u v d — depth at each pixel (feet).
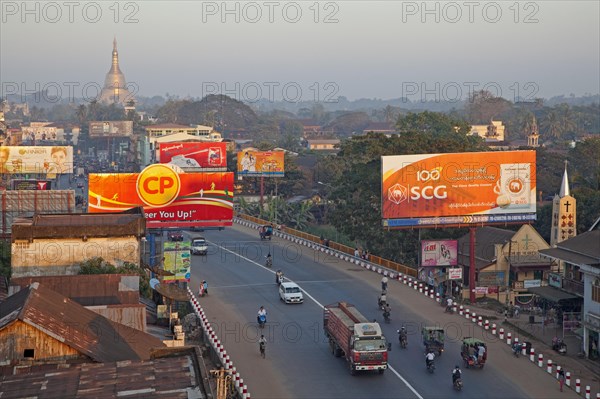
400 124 592.60
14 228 216.54
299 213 538.47
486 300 296.10
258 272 339.77
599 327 218.18
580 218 368.48
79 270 217.77
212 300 287.28
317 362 210.18
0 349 131.85
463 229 360.28
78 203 494.18
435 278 297.53
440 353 215.31
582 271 234.99
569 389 191.11
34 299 144.36
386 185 289.94
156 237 368.89
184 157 556.10
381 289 303.27
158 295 222.69
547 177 554.05
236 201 618.44
